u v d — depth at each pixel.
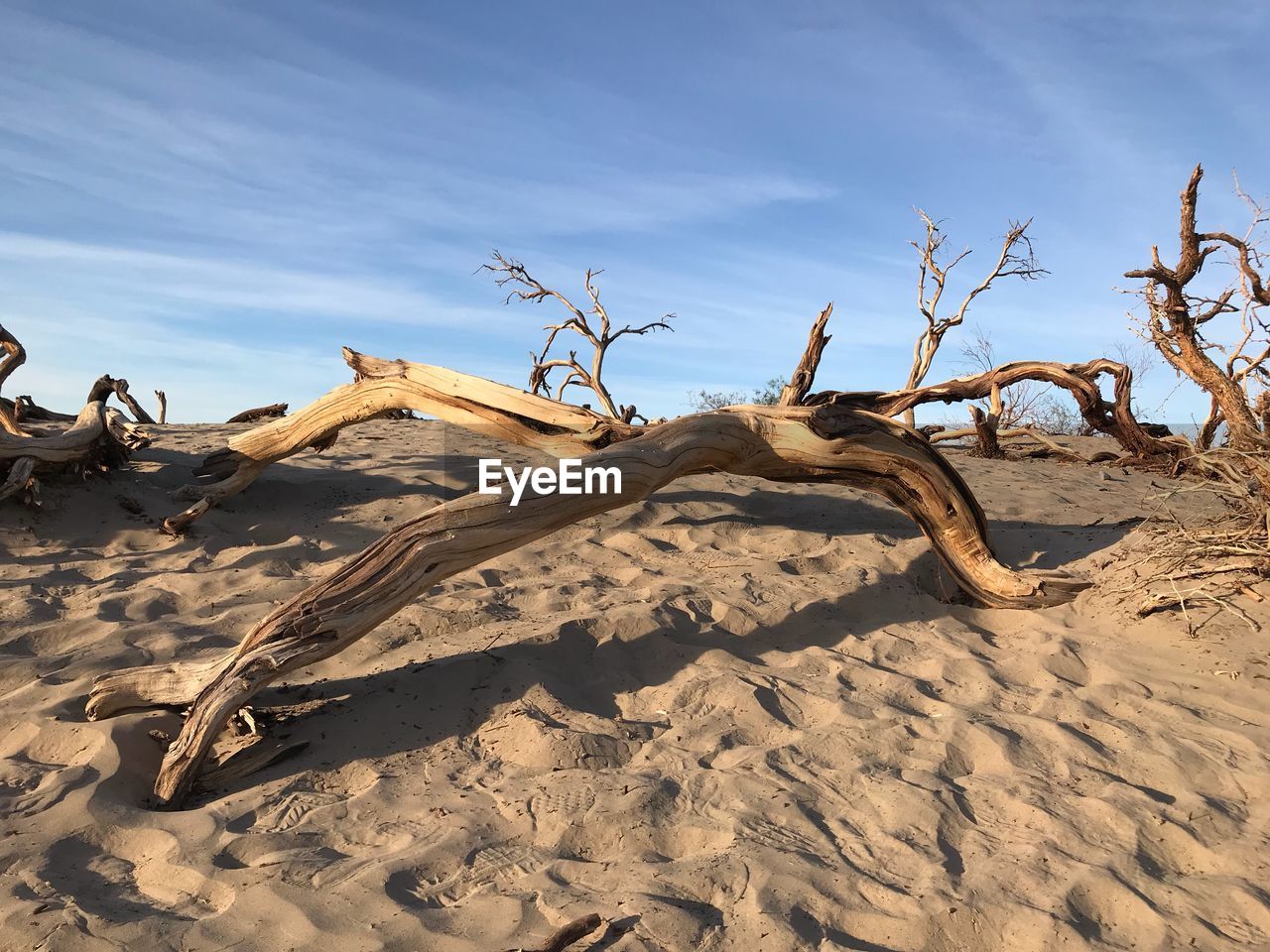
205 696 4.07
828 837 3.51
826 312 6.72
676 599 6.05
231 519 7.79
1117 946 2.91
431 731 4.42
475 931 2.90
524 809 3.68
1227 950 2.90
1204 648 5.33
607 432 7.11
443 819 3.60
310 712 4.62
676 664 5.21
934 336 18.05
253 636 4.43
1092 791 3.87
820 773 4.03
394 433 12.66
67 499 7.55
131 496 7.89
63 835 3.46
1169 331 6.28
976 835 3.57
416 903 3.04
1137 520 7.90
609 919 2.94
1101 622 5.90
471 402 7.40
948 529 6.36
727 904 3.07
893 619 6.08
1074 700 4.77
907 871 3.29
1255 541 5.76
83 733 4.24
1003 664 5.35
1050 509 9.02
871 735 4.34
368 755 4.21
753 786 3.87
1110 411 11.73
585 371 16.64
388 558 4.68
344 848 3.44
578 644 5.33
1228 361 8.22
